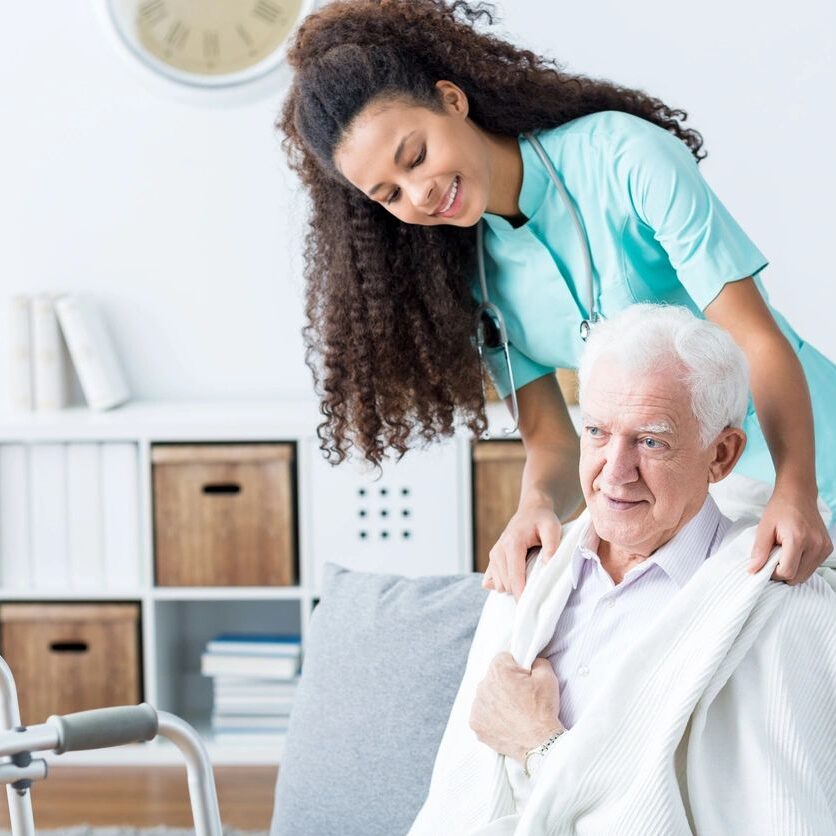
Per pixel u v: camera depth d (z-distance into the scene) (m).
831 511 1.97
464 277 2.15
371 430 2.20
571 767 1.69
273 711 3.97
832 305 4.02
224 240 4.23
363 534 3.91
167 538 3.96
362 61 1.86
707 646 1.67
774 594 1.68
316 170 2.09
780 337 1.82
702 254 1.86
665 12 3.98
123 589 3.98
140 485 3.97
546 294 2.09
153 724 1.51
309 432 3.88
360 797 2.18
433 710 2.17
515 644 1.90
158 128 4.22
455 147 1.88
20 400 4.14
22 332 4.14
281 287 4.23
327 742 2.24
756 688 1.66
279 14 4.13
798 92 3.97
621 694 1.70
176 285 4.26
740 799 1.62
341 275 2.13
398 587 2.34
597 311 2.06
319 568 3.92
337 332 2.17
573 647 1.87
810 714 1.65
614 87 2.07
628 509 1.77
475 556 3.88
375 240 2.10
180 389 4.29
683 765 1.68
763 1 3.96
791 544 1.65
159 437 3.91
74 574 4.01
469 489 3.86
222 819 3.56
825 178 3.99
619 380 1.74
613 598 1.85
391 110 1.86
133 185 4.24
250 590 3.95
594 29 4.00
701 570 1.73
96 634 4.00
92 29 4.20
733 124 4.00
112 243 4.27
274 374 4.27
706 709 1.65
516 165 2.02
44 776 1.47
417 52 1.93
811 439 1.74
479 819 1.86
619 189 1.95
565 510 2.19
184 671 4.33
